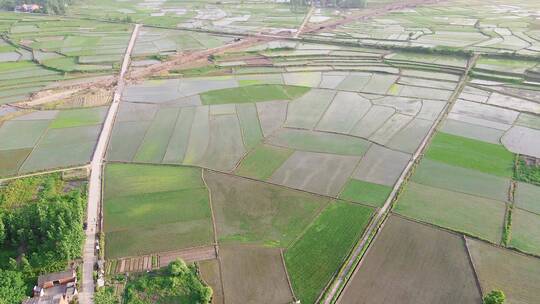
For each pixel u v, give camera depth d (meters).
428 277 53.88
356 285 53.00
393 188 71.94
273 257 57.78
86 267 56.81
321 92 114.00
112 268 56.84
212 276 55.03
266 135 91.50
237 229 63.38
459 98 108.12
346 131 92.25
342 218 64.81
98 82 126.38
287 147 86.25
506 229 61.41
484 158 80.19
